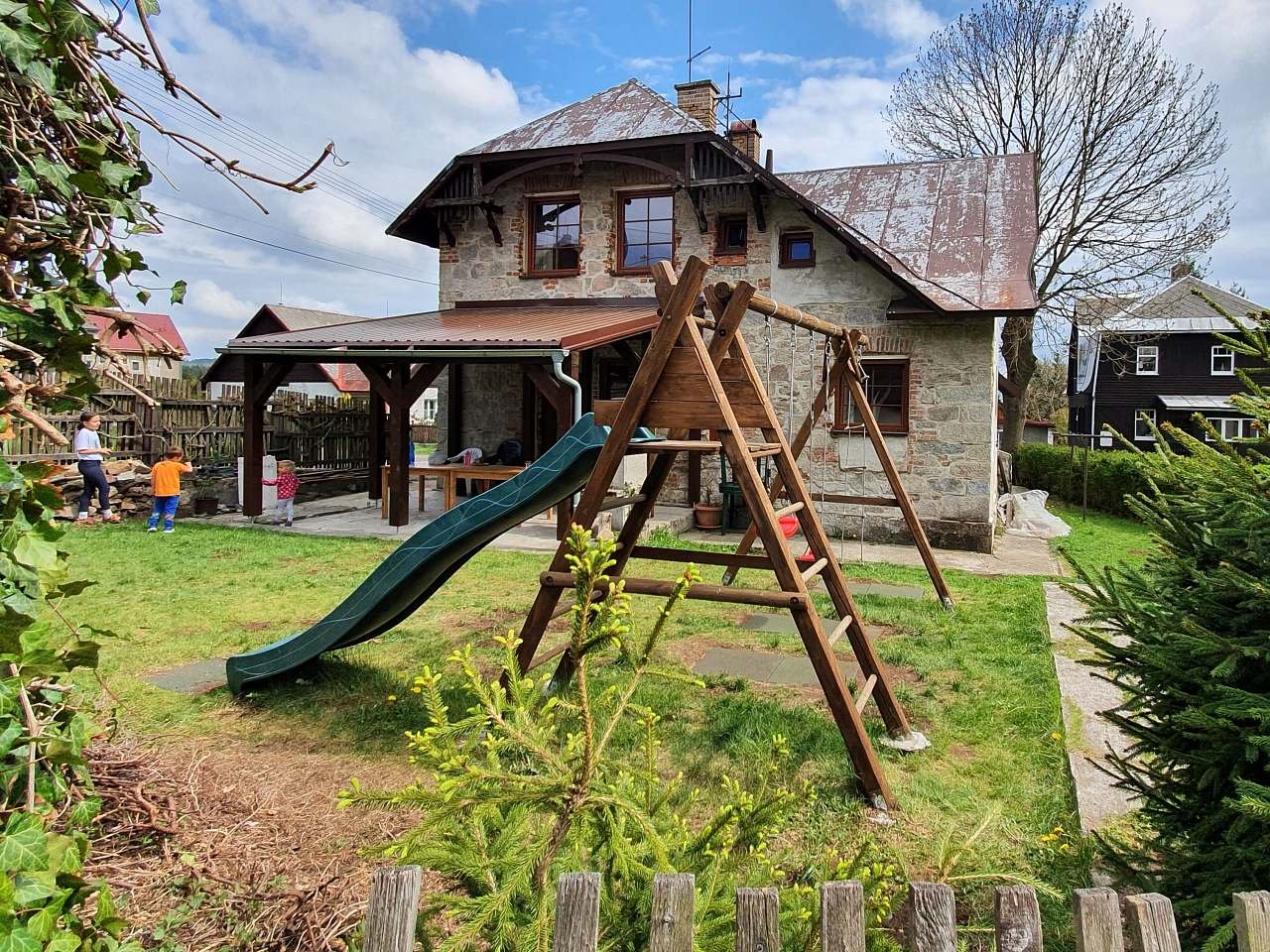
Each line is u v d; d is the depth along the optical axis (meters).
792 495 4.45
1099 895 1.33
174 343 2.03
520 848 1.80
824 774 4.00
